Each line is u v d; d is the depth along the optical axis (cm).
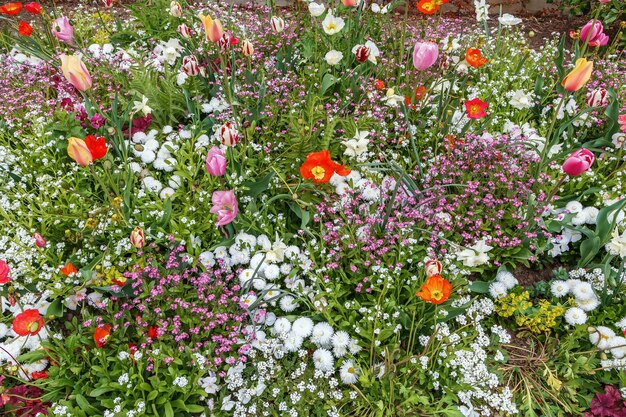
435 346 93
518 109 142
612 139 126
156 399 85
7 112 131
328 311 96
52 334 96
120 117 122
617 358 93
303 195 112
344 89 137
